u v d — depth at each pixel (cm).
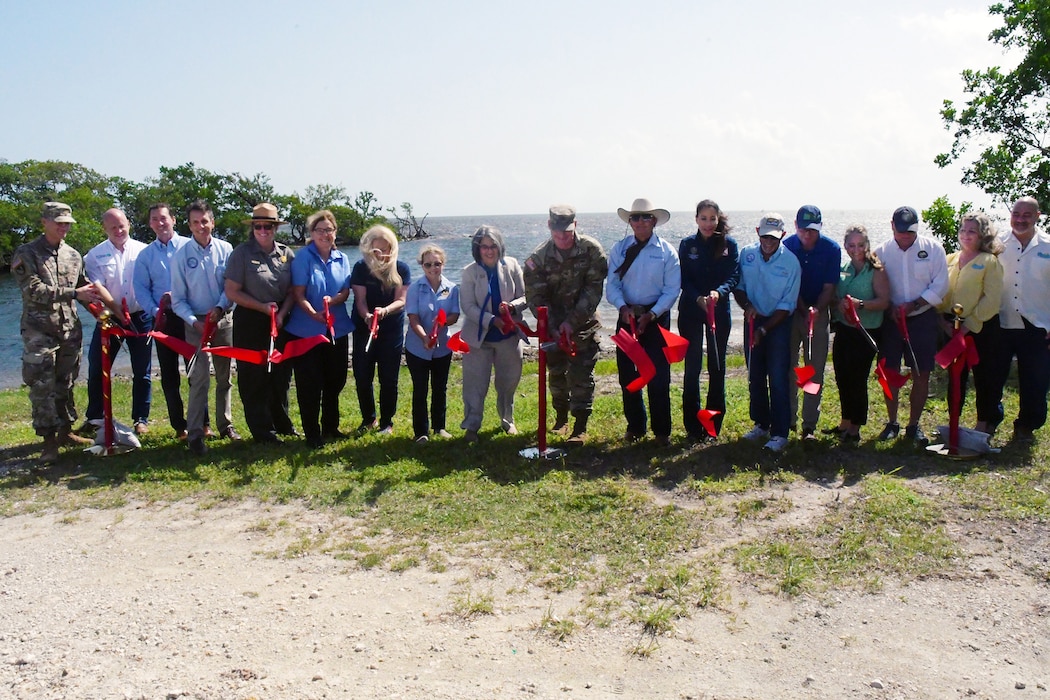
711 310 625
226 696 334
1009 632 381
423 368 691
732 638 378
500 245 675
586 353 673
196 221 665
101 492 582
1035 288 629
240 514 541
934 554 457
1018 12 1425
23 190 7150
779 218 623
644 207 635
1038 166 1409
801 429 697
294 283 671
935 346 645
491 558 465
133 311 738
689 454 639
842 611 402
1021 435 650
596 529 500
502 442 691
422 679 346
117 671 353
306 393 665
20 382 1552
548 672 351
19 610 410
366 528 511
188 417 664
